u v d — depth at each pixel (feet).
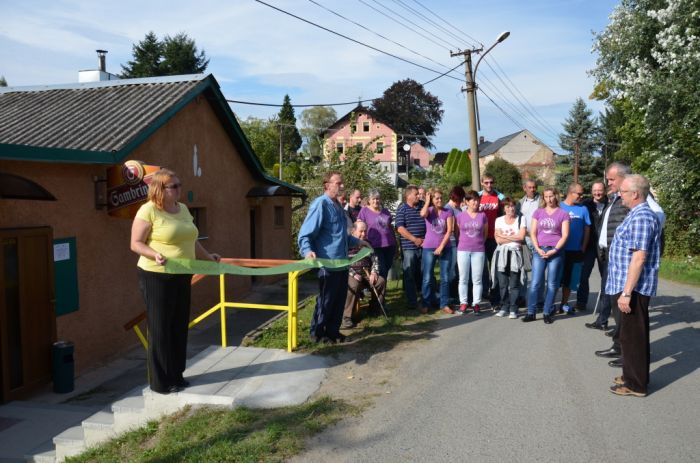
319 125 260.83
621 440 13.20
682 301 30.71
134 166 27.84
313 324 21.81
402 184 157.58
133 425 16.37
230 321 35.83
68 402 23.53
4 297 22.82
